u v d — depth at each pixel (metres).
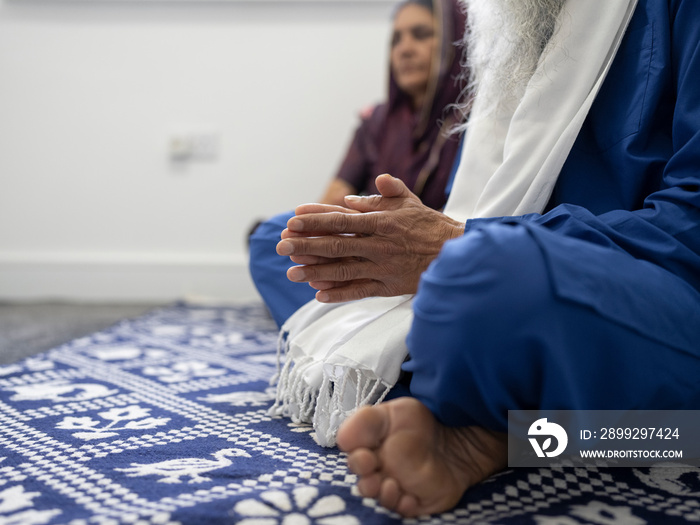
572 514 0.62
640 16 0.87
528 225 0.62
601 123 0.87
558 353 0.58
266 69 2.55
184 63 2.55
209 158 2.58
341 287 0.79
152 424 0.93
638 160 0.81
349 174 2.16
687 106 0.78
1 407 1.02
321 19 2.53
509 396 0.62
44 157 2.58
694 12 0.82
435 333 0.60
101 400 1.07
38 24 2.54
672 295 0.65
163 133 2.57
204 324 1.94
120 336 1.72
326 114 2.56
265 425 0.93
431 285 0.62
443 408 0.63
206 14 2.54
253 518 0.61
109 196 2.60
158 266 2.59
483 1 0.99
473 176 0.94
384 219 0.76
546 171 0.82
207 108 2.57
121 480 0.71
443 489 0.61
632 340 0.61
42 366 1.34
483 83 0.96
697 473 0.74
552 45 0.88
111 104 2.56
